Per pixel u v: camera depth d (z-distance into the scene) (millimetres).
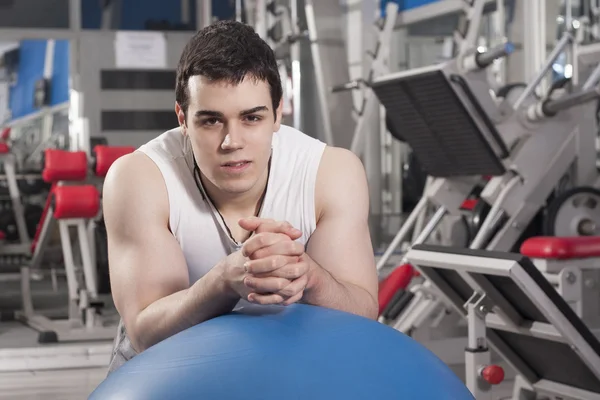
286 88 6855
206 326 1250
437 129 3729
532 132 3730
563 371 2441
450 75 3494
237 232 1526
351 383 1127
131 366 1203
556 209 3674
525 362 2588
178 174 1512
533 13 5285
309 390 1110
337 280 1445
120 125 7898
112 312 5480
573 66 3900
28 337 4695
